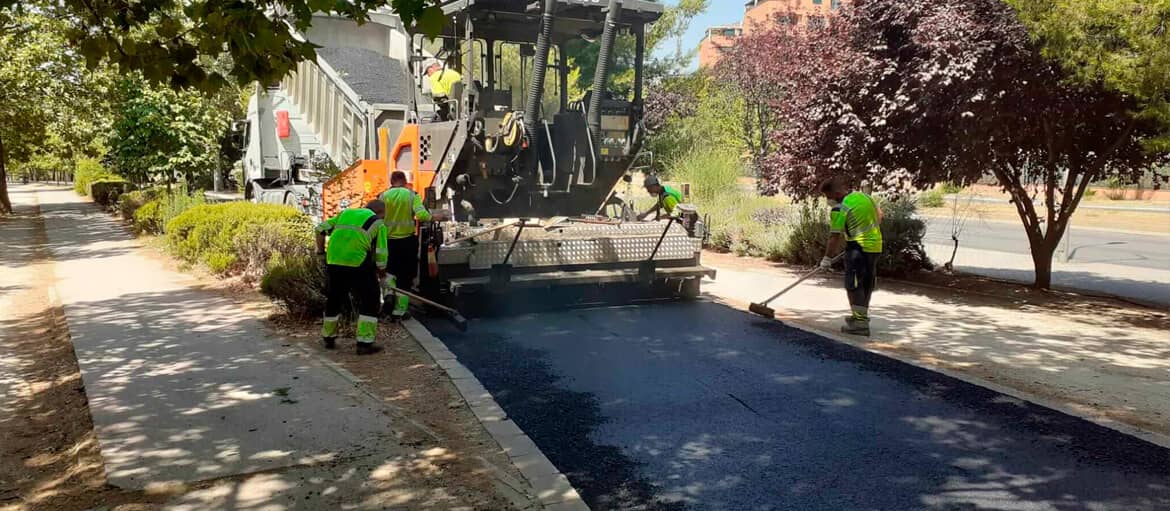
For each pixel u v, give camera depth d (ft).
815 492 13.78
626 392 19.38
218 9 13.73
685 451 15.64
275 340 24.20
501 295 28.96
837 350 23.57
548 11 28.02
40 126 81.15
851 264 25.54
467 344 24.18
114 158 72.02
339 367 21.18
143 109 64.64
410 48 32.73
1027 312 30.35
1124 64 24.84
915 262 40.40
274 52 14.61
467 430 16.65
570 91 31.73
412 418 17.29
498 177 29.60
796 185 36.86
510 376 20.71
